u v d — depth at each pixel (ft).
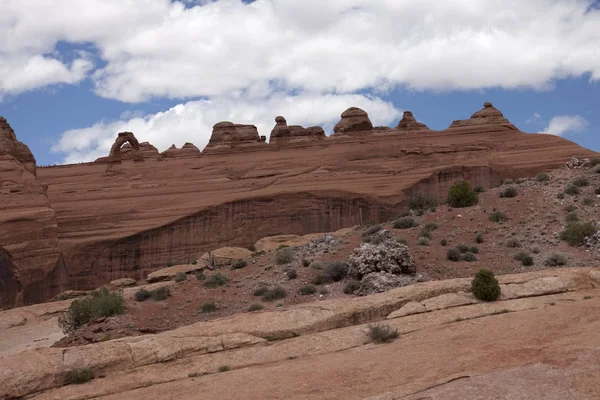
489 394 36.65
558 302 71.67
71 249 242.58
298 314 72.79
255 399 49.06
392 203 237.66
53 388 58.65
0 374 57.67
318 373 53.98
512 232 117.19
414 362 52.85
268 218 249.75
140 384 58.49
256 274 111.24
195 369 61.57
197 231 250.57
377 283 90.84
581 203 126.41
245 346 67.15
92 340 85.30
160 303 100.07
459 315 69.62
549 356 43.39
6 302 199.82
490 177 249.75
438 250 111.14
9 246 204.85
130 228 254.06
